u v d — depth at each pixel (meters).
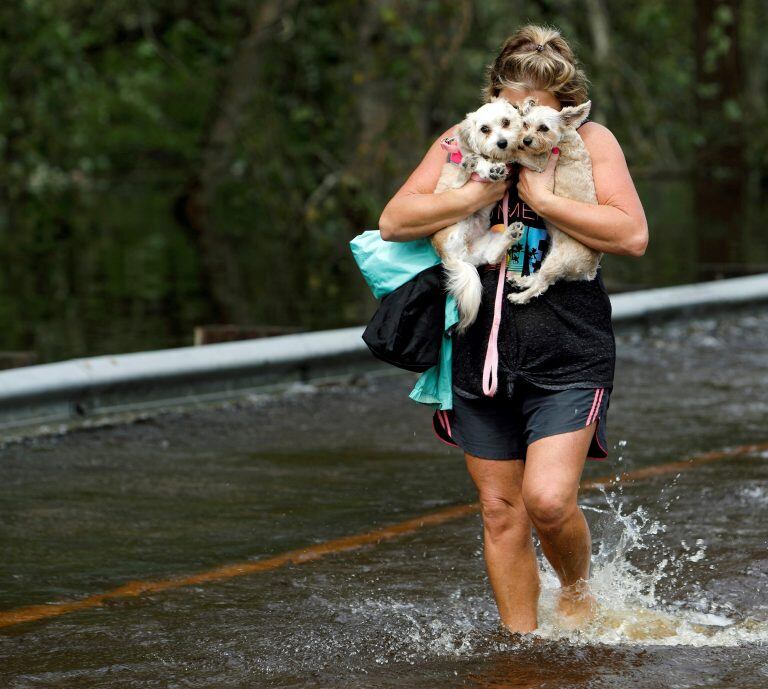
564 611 16.55
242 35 84.75
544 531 15.46
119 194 140.12
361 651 15.97
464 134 15.57
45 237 88.56
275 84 82.50
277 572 19.23
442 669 15.31
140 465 25.66
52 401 28.77
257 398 32.00
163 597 18.17
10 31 78.88
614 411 30.34
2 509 22.66
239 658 15.80
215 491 23.80
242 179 95.88
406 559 19.80
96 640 16.48
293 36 81.12
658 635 16.30
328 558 19.91
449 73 72.75
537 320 15.52
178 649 16.12
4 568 19.53
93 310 51.50
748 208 98.31
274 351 32.75
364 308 50.75
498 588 16.41
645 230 15.34
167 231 91.38
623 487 23.66
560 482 15.22
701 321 42.97
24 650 16.14
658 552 19.81
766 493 22.98
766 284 44.97
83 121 128.00
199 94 108.12
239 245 79.94
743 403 31.06
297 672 15.31
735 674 15.01
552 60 15.97
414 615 17.23
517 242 15.65
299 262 69.38
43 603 17.95
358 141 71.31
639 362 36.84
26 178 97.31
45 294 57.38
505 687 14.71
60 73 82.81
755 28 154.25
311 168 80.94
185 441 27.67
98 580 18.97
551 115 15.18
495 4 101.75
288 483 24.36
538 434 15.48
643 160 100.50
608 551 19.89
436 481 24.48
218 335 36.00
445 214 15.49
